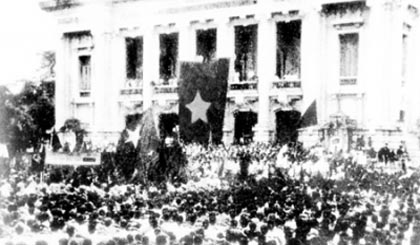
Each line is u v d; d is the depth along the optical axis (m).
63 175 43.38
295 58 84.75
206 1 89.44
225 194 34.88
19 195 31.67
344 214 28.09
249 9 85.69
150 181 39.75
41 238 24.89
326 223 26.28
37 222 26.98
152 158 40.12
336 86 78.81
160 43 96.75
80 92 103.19
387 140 72.12
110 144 75.81
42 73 106.06
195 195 33.66
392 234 25.98
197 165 56.25
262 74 84.44
